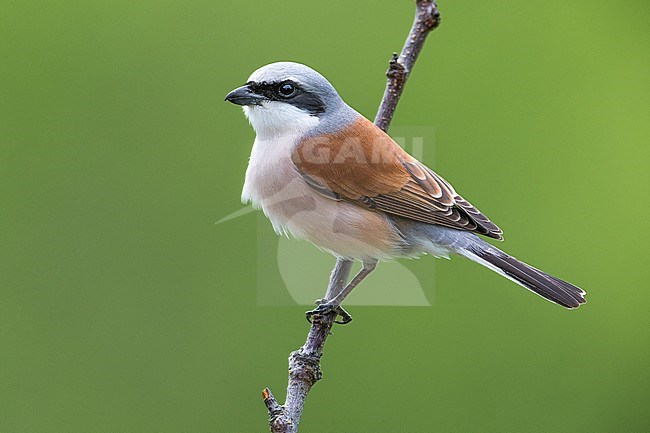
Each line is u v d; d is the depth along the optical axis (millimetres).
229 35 12078
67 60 12039
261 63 12016
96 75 11984
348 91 11914
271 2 12219
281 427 7566
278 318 10969
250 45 12055
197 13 12148
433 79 12102
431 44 12203
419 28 9305
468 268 11125
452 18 12359
